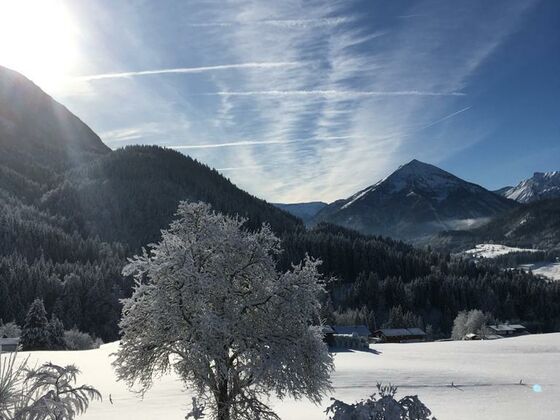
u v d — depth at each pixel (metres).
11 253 169.88
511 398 40.22
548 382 47.25
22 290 134.75
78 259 189.62
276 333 18.98
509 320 185.88
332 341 84.56
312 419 28.69
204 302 18.52
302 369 18.64
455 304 188.38
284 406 32.72
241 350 17.94
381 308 190.00
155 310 18.38
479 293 192.88
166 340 19.16
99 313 142.25
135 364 19.53
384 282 196.38
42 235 191.38
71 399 6.78
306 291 19.41
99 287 146.75
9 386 6.23
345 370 52.59
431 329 169.12
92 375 44.38
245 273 19.95
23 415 6.12
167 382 40.69
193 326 18.14
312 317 20.33
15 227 191.88
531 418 32.97
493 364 60.22
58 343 99.06
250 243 19.95
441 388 43.97
